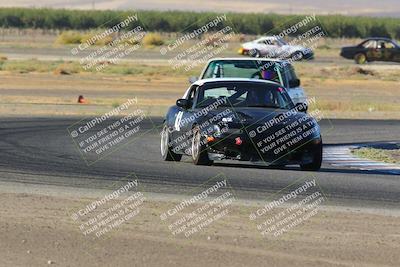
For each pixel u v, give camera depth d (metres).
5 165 57.53
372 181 54.19
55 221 38.62
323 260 32.59
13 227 36.94
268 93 60.38
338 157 70.00
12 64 199.12
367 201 46.31
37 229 36.72
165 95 145.62
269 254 33.34
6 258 31.62
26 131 83.38
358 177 56.03
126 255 32.66
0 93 139.38
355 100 145.88
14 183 49.81
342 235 37.22
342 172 58.78
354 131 94.31
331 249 34.47
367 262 32.50
